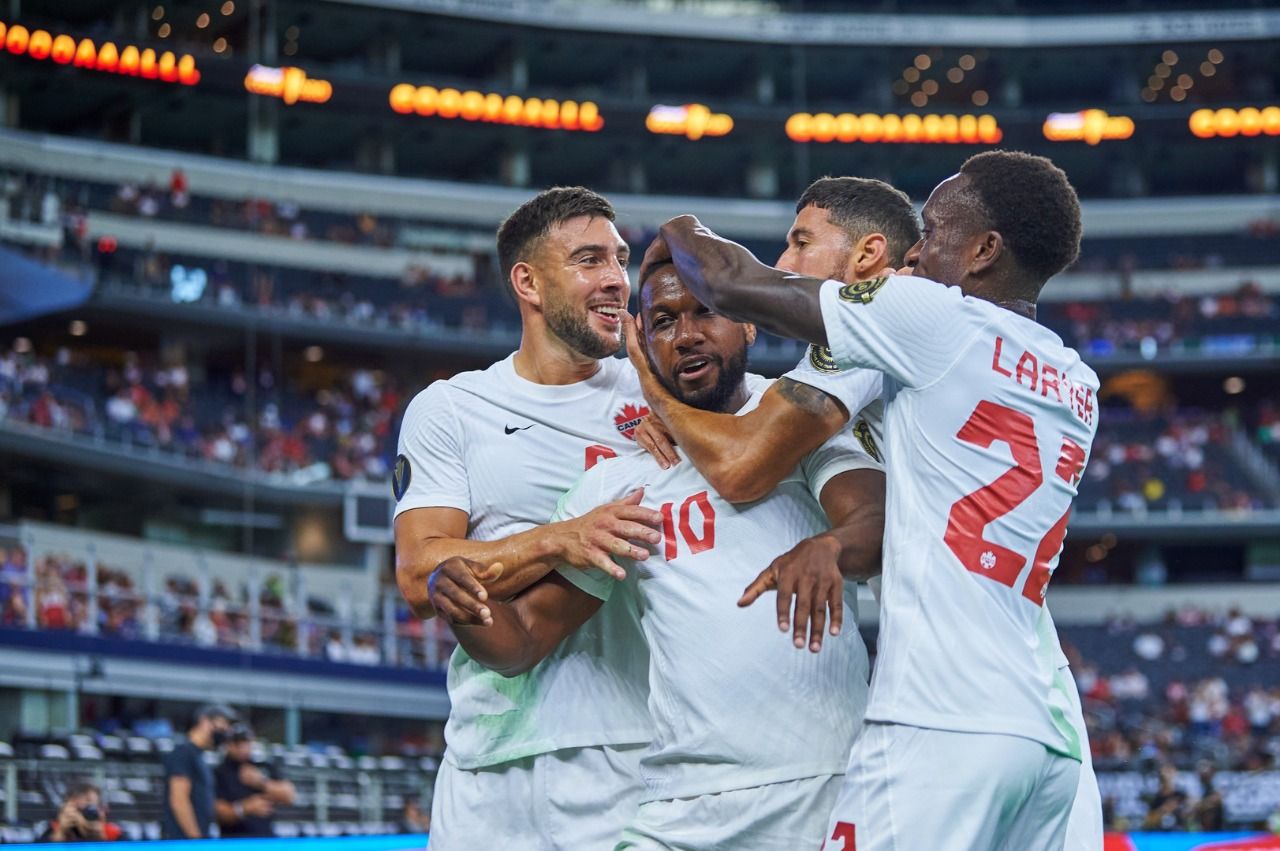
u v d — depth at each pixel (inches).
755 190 1278.3
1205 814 439.8
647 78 1364.4
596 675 111.2
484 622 97.6
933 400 92.1
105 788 454.0
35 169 945.5
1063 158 1301.7
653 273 103.3
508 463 115.7
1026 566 92.1
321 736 754.2
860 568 96.6
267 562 909.2
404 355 1133.7
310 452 999.0
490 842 112.6
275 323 1051.9
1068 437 95.5
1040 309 1216.8
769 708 95.3
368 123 1218.0
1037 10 1300.4
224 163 1094.4
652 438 103.3
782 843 94.8
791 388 96.1
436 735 806.5
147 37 1051.9
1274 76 1360.7
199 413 965.8
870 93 1309.1
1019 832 92.4
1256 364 1153.4
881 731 89.6
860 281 100.7
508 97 1224.8
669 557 98.2
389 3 1198.9
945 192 98.7
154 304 982.4
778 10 1312.7
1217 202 1273.4
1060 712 92.6
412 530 114.0
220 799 278.8
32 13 1005.2
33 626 649.0
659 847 96.4
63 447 835.4
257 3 1106.7
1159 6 1301.7
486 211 1225.4
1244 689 944.9
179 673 690.8
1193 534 1082.7
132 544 840.9
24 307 876.0
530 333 118.9
